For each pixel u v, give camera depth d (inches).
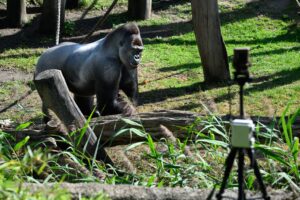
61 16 956.0
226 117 391.5
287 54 804.6
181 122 387.5
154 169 374.0
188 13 1049.5
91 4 1096.2
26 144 371.6
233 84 684.1
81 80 491.5
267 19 977.5
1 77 760.3
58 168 310.8
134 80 494.6
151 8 1059.9
